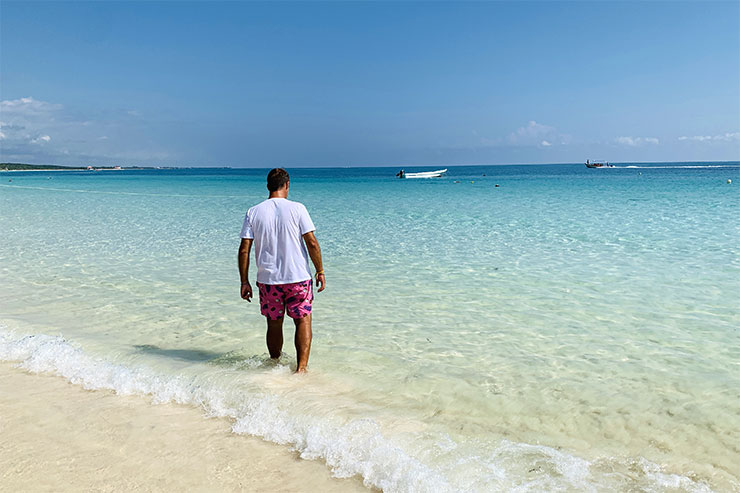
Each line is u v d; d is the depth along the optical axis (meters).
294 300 4.09
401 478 2.59
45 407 3.56
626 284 7.14
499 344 4.87
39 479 2.66
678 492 2.54
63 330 5.32
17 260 9.42
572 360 4.44
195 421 3.36
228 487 2.60
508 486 2.55
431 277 7.79
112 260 9.42
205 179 71.25
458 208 20.42
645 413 3.45
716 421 3.32
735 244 10.31
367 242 11.40
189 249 10.69
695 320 5.52
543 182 49.31
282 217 4.04
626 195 26.58
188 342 4.96
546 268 8.32
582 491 2.52
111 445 3.03
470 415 3.42
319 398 3.59
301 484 2.63
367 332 5.24
